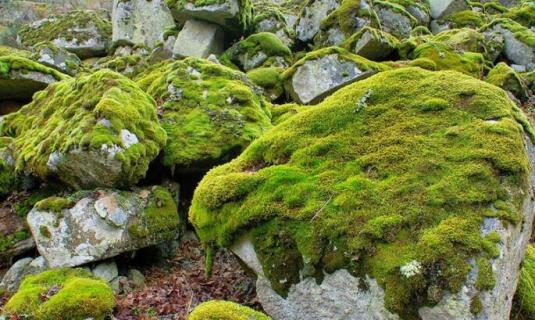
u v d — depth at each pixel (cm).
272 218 206
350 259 184
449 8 738
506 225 177
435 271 168
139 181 325
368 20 562
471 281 164
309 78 467
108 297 237
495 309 165
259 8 693
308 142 231
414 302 169
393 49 534
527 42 580
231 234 218
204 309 186
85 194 290
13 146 351
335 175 211
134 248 286
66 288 238
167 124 348
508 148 196
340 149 221
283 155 234
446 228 175
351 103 239
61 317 222
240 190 219
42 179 319
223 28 590
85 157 285
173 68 402
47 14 1284
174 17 595
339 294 188
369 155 213
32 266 284
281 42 571
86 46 807
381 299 176
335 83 457
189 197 346
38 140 328
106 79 333
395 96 236
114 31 776
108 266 280
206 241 231
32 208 308
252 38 568
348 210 195
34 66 488
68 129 304
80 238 277
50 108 362
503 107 217
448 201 184
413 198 189
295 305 200
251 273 231
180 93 373
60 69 617
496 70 507
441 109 222
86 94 334
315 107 250
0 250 299
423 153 204
